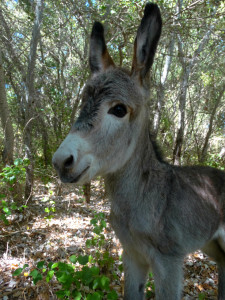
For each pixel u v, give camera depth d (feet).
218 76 8.93
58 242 3.65
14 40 6.96
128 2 4.72
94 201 5.84
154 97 7.84
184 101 7.56
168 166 2.25
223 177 2.65
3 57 6.61
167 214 1.98
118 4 5.12
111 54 5.77
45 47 7.21
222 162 7.47
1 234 3.78
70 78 7.47
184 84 7.48
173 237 1.98
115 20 5.15
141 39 1.81
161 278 1.98
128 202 1.94
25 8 6.26
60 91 6.97
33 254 3.41
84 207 5.28
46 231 4.04
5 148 4.52
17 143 5.46
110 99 1.65
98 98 1.66
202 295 2.73
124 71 1.83
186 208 2.09
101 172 1.76
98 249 3.06
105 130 1.63
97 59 2.00
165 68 7.40
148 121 2.02
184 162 8.02
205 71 8.25
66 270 2.15
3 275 2.96
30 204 4.86
